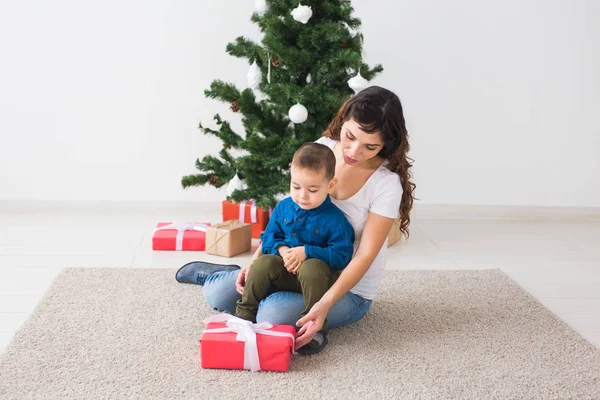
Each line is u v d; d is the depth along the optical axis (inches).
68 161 138.6
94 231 125.5
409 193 79.1
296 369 71.5
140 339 77.7
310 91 106.3
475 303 92.7
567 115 143.6
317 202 71.7
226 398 65.1
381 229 74.7
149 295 91.7
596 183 146.9
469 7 137.7
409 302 92.5
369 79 113.8
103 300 89.4
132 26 134.0
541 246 125.8
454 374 71.4
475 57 140.0
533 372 72.5
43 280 98.6
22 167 137.9
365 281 79.9
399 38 138.1
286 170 116.7
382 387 68.1
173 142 139.4
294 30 108.9
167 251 114.3
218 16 134.6
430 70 139.9
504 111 142.8
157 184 141.2
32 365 70.4
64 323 81.4
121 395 65.0
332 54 108.4
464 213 146.8
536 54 140.5
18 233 122.3
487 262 114.7
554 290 101.7
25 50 133.0
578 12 139.1
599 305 95.7
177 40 135.3
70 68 134.6
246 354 69.5
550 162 145.6
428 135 142.9
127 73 135.8
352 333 81.4
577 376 71.9
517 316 88.3
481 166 145.1
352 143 70.8
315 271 72.3
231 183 113.7
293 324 75.7
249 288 76.7
